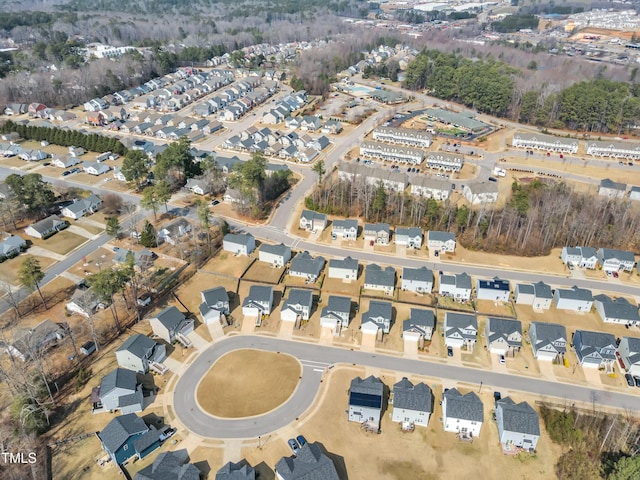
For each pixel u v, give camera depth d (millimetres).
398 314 98875
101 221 133250
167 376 83562
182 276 109625
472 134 197125
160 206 139500
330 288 105625
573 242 122875
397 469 68375
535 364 86938
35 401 73500
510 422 71125
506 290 101500
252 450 70750
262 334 93562
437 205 129125
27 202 129750
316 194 142000
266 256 113938
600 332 90125
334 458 69688
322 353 89062
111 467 68000
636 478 59156
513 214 123250
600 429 74250
